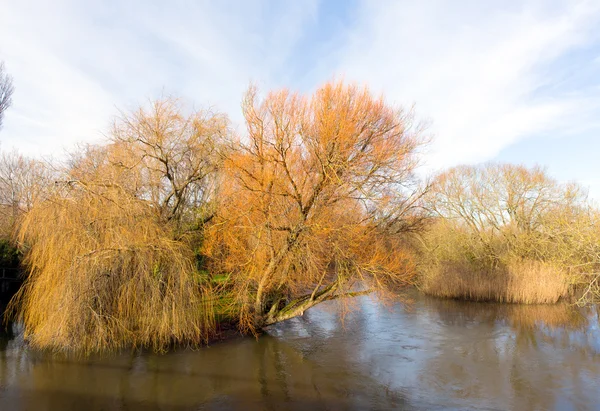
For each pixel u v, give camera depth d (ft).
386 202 43.32
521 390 33.53
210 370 36.63
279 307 48.19
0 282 67.31
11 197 83.20
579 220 59.41
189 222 53.21
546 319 59.72
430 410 29.86
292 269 43.57
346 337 48.83
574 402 31.30
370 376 36.45
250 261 41.86
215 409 29.35
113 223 36.37
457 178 98.27
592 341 48.11
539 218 85.15
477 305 69.56
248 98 41.34
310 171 42.19
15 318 48.29
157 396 31.07
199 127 52.70
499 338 49.21
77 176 40.45
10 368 35.12
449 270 77.51
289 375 36.29
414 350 44.14
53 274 35.42
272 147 40.57
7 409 28.07
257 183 40.98
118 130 49.90
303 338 48.01
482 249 91.40
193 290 39.22
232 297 46.06
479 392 33.17
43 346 35.58
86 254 33.99
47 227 35.88
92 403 29.50
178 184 52.49
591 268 59.82
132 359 38.01
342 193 41.50
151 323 35.83
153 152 50.26
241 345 43.19
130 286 35.45
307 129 42.27
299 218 40.16
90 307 33.40
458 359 41.32
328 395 32.27
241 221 42.83
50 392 30.96
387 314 62.13
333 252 40.78
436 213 83.25
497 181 95.96
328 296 43.70
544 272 71.56
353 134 42.01
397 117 45.78
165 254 37.58
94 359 37.32
